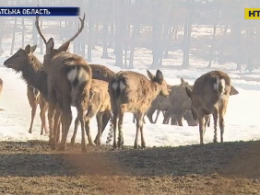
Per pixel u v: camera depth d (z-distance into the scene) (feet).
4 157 93.35
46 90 114.32
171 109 195.31
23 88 288.30
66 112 101.76
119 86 108.68
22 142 116.57
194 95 122.62
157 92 120.88
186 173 81.76
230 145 99.55
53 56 111.04
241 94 325.42
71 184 75.61
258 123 204.54
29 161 89.97
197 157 91.20
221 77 119.34
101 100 118.83
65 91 101.14
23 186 73.67
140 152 97.40
